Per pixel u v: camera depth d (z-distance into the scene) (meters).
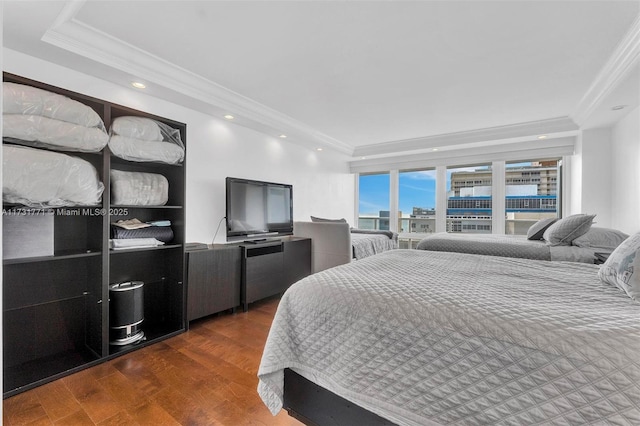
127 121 2.27
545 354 0.88
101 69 2.32
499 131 4.34
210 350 2.31
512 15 1.87
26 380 1.83
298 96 3.21
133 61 2.35
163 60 2.46
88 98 2.06
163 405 1.66
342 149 5.37
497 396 0.92
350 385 1.20
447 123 4.12
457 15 1.87
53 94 1.88
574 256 2.49
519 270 1.70
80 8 1.80
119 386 1.83
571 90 2.97
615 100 2.79
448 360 1.01
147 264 2.76
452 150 5.23
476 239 3.13
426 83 2.85
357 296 1.27
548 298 1.17
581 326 0.91
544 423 0.85
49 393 1.76
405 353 1.09
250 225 3.64
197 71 2.66
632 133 3.07
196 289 2.76
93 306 2.23
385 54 2.34
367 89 3.01
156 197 2.50
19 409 1.62
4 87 1.70
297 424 1.52
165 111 2.99
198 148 3.32
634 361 0.79
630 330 0.87
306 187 5.11
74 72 2.34
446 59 2.40
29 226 1.88
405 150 5.22
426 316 1.09
